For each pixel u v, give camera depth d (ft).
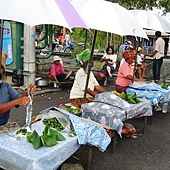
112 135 12.94
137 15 20.03
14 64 25.31
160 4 57.00
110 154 13.19
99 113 12.99
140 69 30.12
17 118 17.65
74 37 44.96
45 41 27.25
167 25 20.33
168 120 18.84
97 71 33.17
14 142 9.11
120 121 12.75
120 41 42.91
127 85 18.70
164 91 18.45
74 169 11.14
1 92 10.69
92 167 11.85
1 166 8.98
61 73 27.30
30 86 11.21
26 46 24.44
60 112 11.00
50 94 24.71
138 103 15.02
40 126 10.65
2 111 9.95
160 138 15.53
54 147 8.86
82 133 9.96
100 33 43.65
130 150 13.76
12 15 7.88
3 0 8.18
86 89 14.49
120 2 46.88
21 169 8.44
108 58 31.30
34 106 20.76
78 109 14.55
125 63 18.70
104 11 12.75
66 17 8.55
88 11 12.69
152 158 13.03
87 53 15.24
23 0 8.18
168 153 13.65
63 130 10.22
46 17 8.07
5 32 25.05
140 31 13.65
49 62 32.89
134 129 15.72
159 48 32.96
